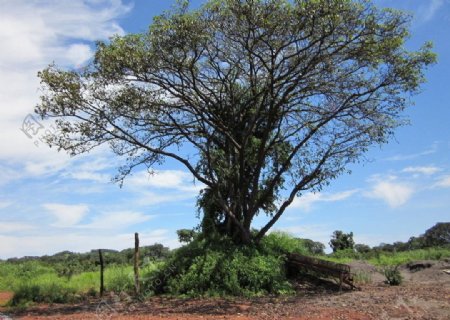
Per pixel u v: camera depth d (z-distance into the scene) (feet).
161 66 62.13
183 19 57.36
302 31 58.80
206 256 64.08
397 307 43.83
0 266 103.65
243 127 74.49
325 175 71.00
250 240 70.13
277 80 64.90
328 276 63.87
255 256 65.36
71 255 133.59
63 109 60.59
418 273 76.28
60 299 59.72
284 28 58.08
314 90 67.92
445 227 159.63
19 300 58.29
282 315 42.01
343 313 41.57
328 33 57.57
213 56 67.56
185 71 65.00
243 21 58.13
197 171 71.67
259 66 69.10
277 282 60.64
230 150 74.28
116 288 65.26
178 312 46.19
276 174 73.51
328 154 70.79
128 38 59.72
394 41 58.70
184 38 58.03
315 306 46.34
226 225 74.18
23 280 77.15
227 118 74.13
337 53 61.72
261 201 71.46
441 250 111.34
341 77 66.33
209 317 42.29
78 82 60.59
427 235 161.58
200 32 58.80
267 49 63.26
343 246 133.80
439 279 69.41
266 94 67.21
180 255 67.72
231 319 40.75
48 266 108.47
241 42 61.77
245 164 74.49
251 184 74.08
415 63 62.59
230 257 63.72
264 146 69.46
